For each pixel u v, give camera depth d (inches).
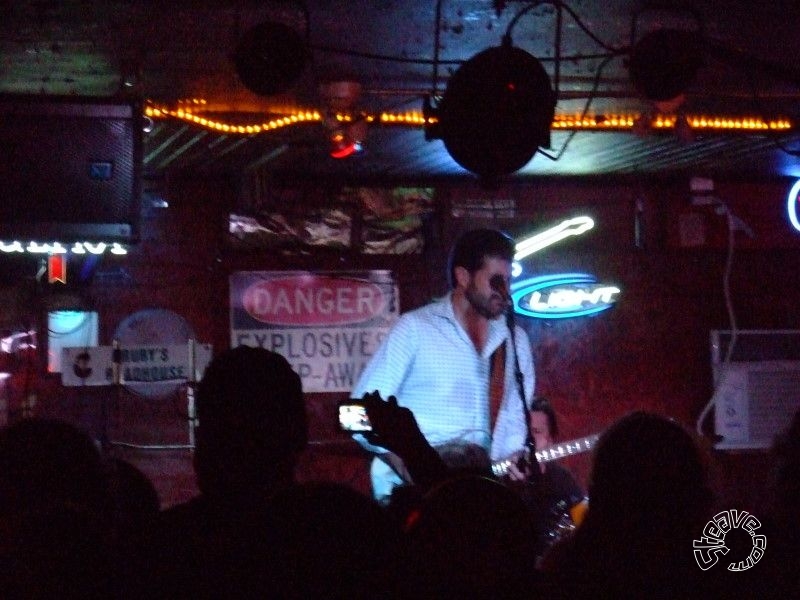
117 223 166.2
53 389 255.3
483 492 73.7
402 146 236.4
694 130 220.4
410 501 86.7
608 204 295.6
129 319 263.0
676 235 298.7
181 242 267.7
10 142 163.9
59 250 169.9
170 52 165.2
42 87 185.6
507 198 288.7
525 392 170.6
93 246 170.4
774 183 302.8
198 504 76.9
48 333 254.4
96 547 71.9
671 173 290.0
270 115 202.7
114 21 150.4
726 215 300.0
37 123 164.9
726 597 80.7
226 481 76.8
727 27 163.0
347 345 275.6
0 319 251.8
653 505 81.9
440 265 282.8
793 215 303.1
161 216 266.8
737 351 299.7
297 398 80.0
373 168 266.2
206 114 200.8
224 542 73.7
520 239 286.7
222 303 269.4
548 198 291.3
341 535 73.2
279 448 77.8
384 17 155.5
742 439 297.3
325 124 189.5
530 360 174.9
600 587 80.4
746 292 302.7
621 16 157.2
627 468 82.4
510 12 154.5
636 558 80.9
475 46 170.2
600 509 83.2
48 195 164.4
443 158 253.1
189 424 235.8
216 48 163.5
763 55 177.8
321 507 74.2
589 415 290.7
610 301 290.4
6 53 165.5
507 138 150.4
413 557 72.6
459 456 150.2
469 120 149.9
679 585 80.3
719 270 301.4
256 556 73.0
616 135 228.7
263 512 74.7
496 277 162.7
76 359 206.7
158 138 220.8
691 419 297.4
